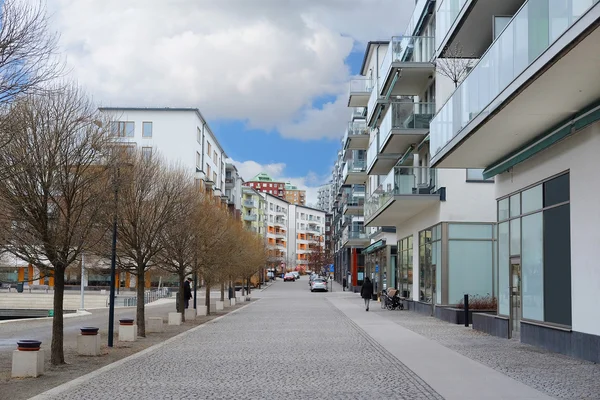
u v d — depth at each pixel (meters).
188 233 27.98
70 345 19.05
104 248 20.84
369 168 41.34
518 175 18.39
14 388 10.93
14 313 51.00
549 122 15.16
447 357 14.78
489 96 14.70
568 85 12.33
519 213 18.38
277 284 106.31
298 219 177.12
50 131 13.46
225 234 34.22
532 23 11.98
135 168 21.94
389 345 17.59
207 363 14.04
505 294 19.88
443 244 27.47
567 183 15.16
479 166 20.91
